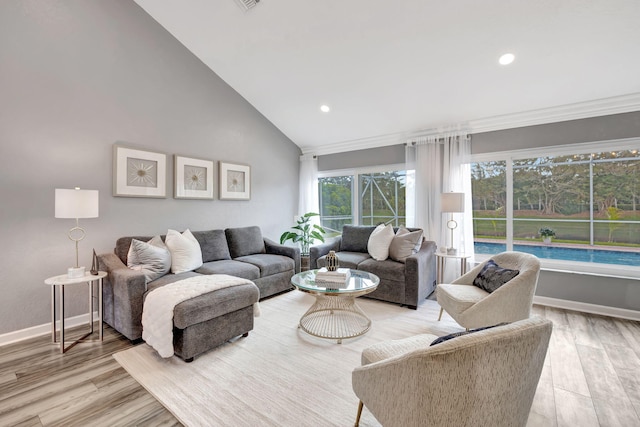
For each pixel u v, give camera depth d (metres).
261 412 1.61
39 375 1.96
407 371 0.98
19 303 2.49
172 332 2.08
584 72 2.81
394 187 4.65
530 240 3.60
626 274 3.03
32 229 2.55
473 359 0.89
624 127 3.02
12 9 2.43
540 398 1.74
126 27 3.12
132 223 3.19
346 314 3.04
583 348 2.34
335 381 1.89
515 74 3.01
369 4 2.62
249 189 4.52
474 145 3.88
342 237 4.39
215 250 3.62
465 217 3.85
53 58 2.64
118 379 1.92
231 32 3.30
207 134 3.95
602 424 1.54
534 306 3.34
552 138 3.39
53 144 2.65
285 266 3.80
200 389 1.81
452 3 2.44
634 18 2.26
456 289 2.56
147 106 3.31
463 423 0.94
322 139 5.16
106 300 2.72
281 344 2.40
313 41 3.13
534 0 2.29
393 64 3.20
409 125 4.22
